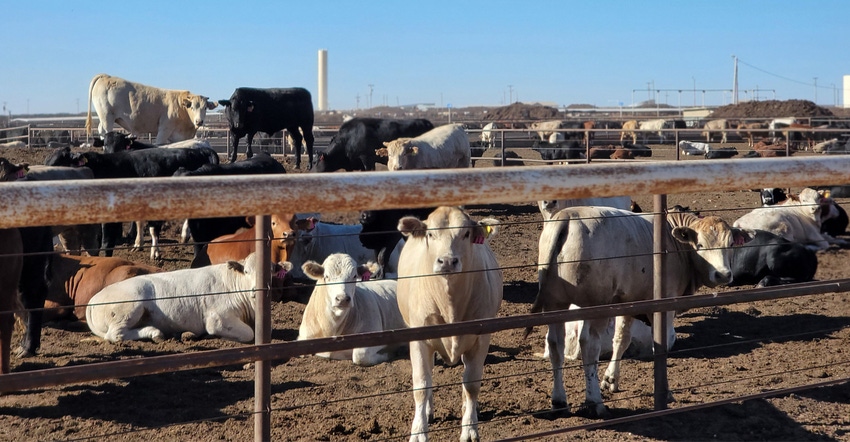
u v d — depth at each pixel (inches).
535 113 2795.3
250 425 217.6
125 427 216.8
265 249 124.8
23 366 284.0
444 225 196.4
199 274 349.7
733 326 348.8
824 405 225.0
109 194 87.4
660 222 179.8
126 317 331.0
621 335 251.8
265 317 125.3
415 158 641.0
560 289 243.1
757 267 434.3
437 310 206.5
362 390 256.1
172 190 90.3
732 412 217.8
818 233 552.1
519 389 254.1
